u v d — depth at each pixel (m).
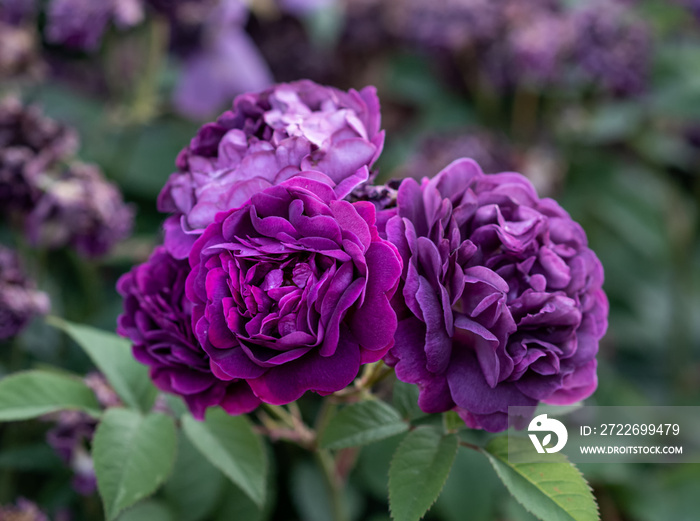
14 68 0.50
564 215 0.28
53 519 0.41
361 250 0.25
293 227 0.26
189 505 0.38
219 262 0.26
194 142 0.29
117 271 0.52
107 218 0.43
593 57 0.55
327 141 0.27
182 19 0.52
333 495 0.35
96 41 0.48
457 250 0.26
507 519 0.45
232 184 0.27
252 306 0.25
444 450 0.28
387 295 0.26
